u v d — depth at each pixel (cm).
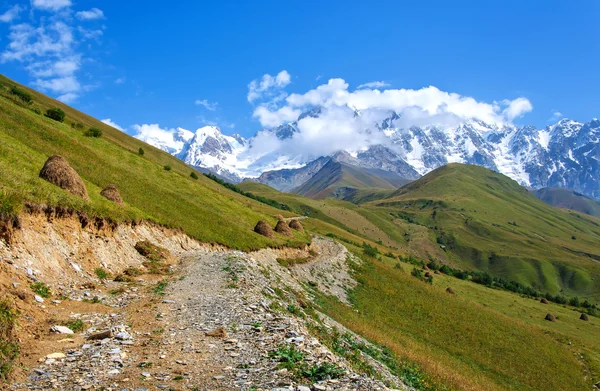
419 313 6088
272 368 1307
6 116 5225
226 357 1409
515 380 4753
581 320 10394
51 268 2141
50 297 1875
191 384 1171
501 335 6334
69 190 3147
